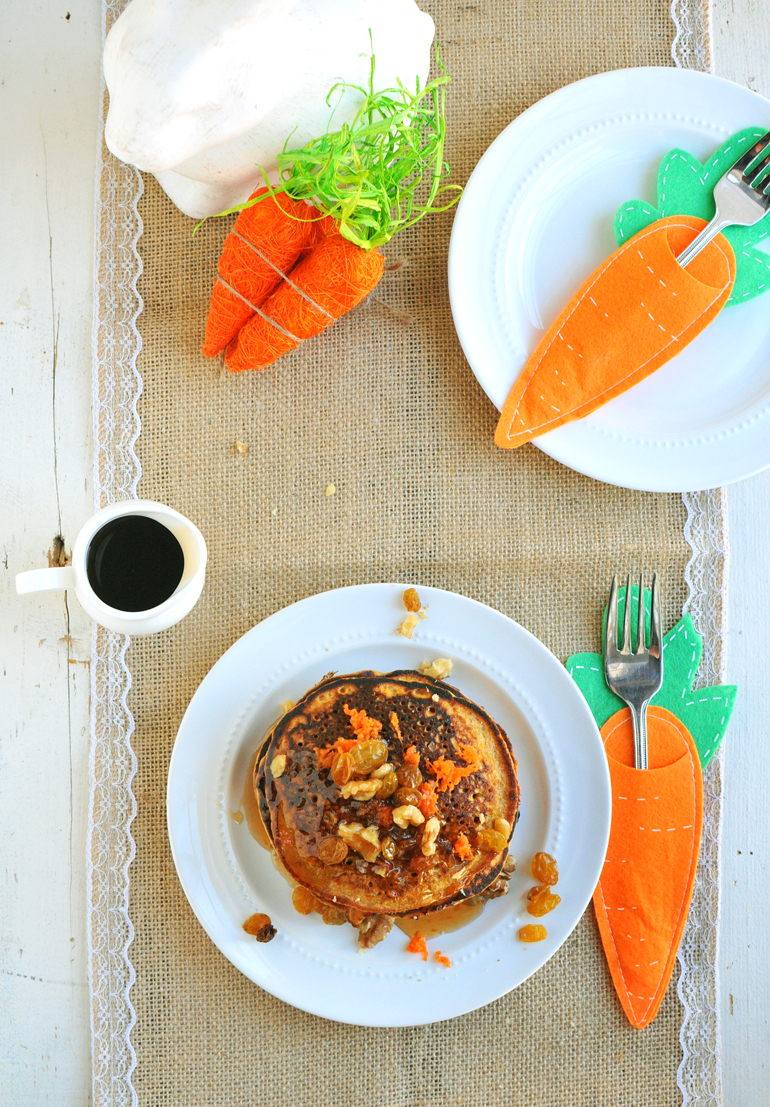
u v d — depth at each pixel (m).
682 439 0.65
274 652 0.64
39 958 0.67
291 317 0.63
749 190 0.64
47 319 0.68
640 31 0.67
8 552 0.68
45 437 0.68
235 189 0.64
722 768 0.67
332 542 0.68
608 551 0.68
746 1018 0.68
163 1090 0.66
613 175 0.65
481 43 0.67
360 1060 0.66
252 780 0.65
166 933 0.67
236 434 0.68
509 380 0.65
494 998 0.64
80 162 0.68
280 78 0.57
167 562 0.63
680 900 0.66
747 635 0.69
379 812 0.59
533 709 0.65
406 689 0.62
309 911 0.64
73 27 0.68
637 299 0.64
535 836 0.65
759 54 0.68
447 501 0.68
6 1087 0.67
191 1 0.53
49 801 0.68
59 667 0.68
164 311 0.68
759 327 0.66
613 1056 0.67
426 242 0.67
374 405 0.68
